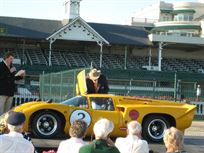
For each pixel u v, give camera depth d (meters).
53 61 51.16
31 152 6.44
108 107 13.38
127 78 41.25
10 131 6.41
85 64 51.91
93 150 6.22
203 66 57.22
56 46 54.28
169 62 56.84
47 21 53.50
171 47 57.25
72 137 6.86
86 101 13.33
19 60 47.88
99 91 14.41
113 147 6.32
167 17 80.00
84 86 14.35
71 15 53.81
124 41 52.31
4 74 13.86
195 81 47.25
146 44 52.97
